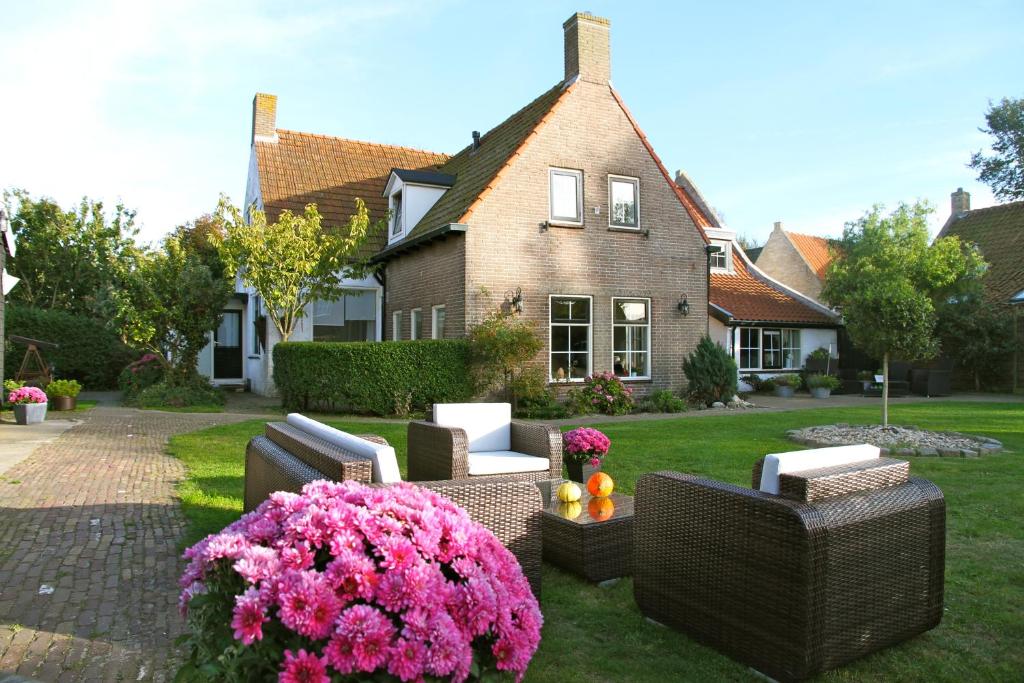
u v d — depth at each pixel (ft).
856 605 9.31
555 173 47.78
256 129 62.80
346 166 63.98
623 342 50.26
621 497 15.92
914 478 10.87
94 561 13.71
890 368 69.15
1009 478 21.76
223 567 6.48
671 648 10.25
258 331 59.36
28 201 81.51
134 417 39.55
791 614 8.86
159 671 9.29
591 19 49.24
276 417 39.96
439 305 47.78
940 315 68.33
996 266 77.05
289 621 5.71
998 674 9.44
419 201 54.13
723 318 63.77
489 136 58.85
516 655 6.61
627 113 50.24
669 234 51.78
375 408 42.37
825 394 62.39
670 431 33.83
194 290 48.06
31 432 32.40
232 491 19.79
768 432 33.47
